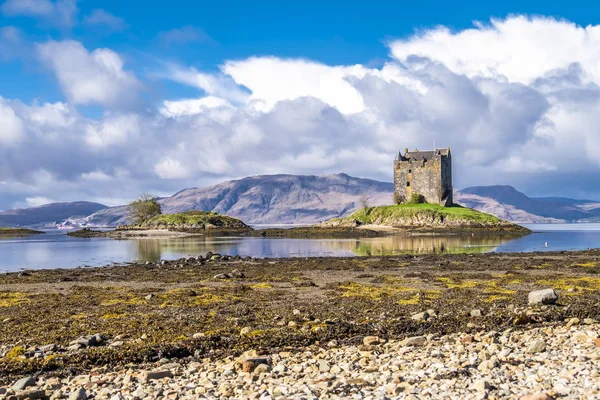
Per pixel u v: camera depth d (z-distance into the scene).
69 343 19.53
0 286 40.06
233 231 170.00
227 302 29.61
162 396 12.70
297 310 25.58
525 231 143.38
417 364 14.44
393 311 25.50
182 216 191.62
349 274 45.16
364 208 163.12
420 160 163.12
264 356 16.45
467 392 11.50
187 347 18.27
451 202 165.75
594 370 12.51
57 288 38.31
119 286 38.91
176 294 32.91
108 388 13.63
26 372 15.85
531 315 22.56
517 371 13.20
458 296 30.47
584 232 178.75
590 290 32.28
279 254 77.12
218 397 12.41
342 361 15.80
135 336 20.56
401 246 91.00
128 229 181.88
